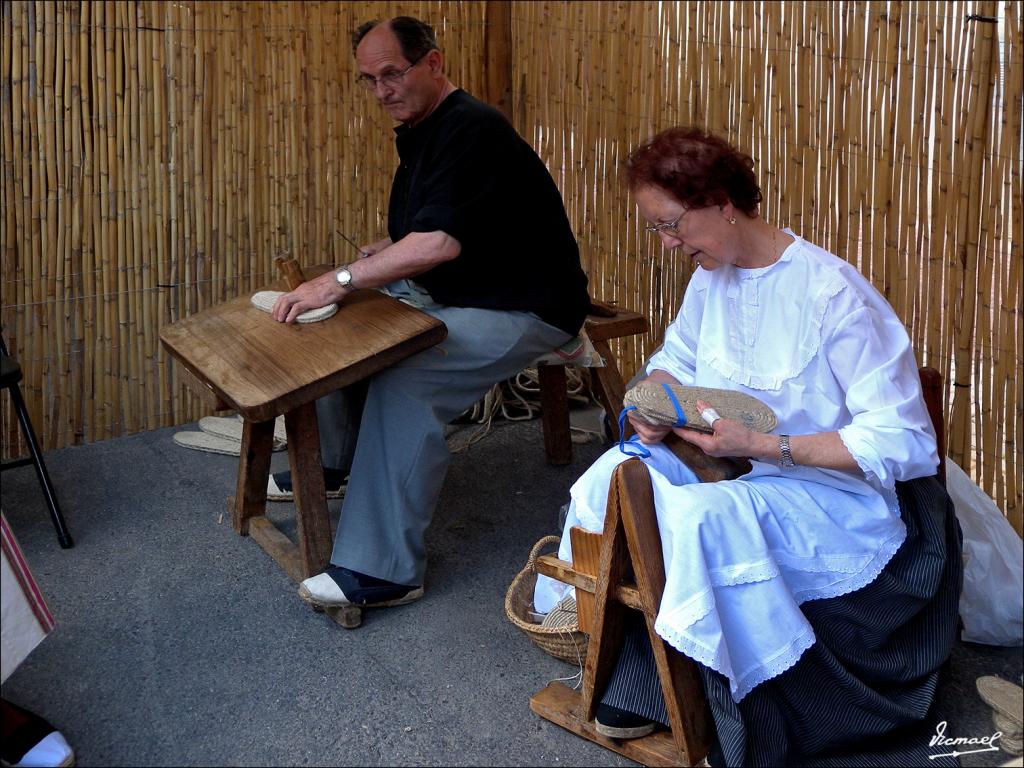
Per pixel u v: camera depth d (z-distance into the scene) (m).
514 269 3.06
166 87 3.77
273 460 3.75
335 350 2.73
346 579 2.76
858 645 2.21
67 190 3.68
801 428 2.24
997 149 2.77
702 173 2.07
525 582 2.75
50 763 2.22
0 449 3.76
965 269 2.89
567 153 4.25
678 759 2.19
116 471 3.68
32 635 2.17
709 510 2.04
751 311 2.24
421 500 2.82
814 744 2.18
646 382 2.21
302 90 4.04
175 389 4.05
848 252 3.22
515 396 4.19
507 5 4.32
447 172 2.88
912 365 2.17
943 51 2.86
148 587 2.95
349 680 2.55
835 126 3.19
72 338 3.81
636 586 2.14
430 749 2.31
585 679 2.27
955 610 2.32
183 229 3.93
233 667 2.59
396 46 2.90
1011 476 2.88
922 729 2.30
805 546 2.15
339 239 4.29
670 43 3.68
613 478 2.08
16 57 3.50
